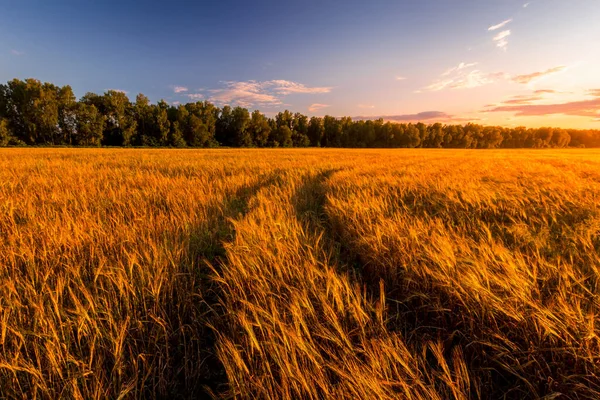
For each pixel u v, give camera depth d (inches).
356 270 127.5
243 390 61.5
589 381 62.9
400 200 235.6
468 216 184.1
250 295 95.7
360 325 76.0
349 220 176.6
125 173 382.9
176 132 2696.9
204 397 71.5
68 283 90.8
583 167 485.7
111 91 2623.0
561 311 74.1
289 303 85.1
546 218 172.9
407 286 103.2
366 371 62.9
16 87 2389.3
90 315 81.0
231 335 81.6
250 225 151.9
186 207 210.2
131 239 133.3
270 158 804.0
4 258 111.3
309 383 61.3
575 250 115.9
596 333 70.5
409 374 62.6
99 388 62.3
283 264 108.9
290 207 210.5
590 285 93.0
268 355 71.9
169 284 97.7
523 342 76.5
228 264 118.3
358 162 677.3
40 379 63.3
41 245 126.3
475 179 317.7
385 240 133.6
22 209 180.5
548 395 59.9
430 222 162.7
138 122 2716.5
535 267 96.7
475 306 83.7
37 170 393.1
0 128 2121.1
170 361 75.7
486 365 73.2
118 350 70.1
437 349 70.6
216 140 3102.9
